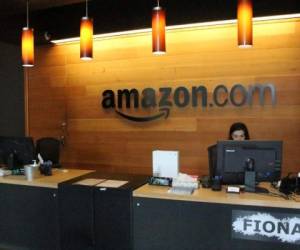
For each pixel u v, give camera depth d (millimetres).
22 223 3385
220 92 4547
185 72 4715
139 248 2881
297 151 4242
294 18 4160
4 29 4414
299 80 4195
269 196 2633
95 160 5336
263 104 4359
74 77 5418
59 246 3211
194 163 4719
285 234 2484
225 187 2912
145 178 3395
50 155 4617
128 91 5043
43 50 5609
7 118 5500
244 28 2777
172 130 4828
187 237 2732
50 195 3221
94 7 4812
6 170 3732
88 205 3000
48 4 4246
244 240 2588
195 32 4637
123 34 4957
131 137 5082
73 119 5461
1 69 5383
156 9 3045
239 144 2770
